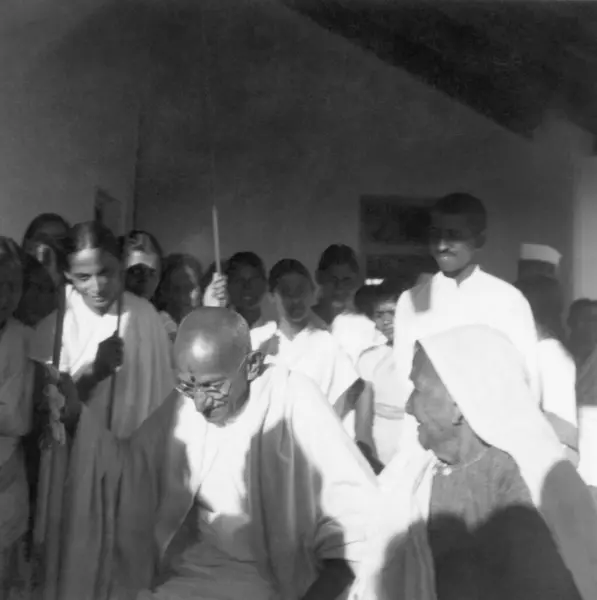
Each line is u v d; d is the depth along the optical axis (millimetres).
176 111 3469
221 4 3465
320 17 3467
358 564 2627
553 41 3383
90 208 3412
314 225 3439
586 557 2240
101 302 3324
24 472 3135
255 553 2752
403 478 2551
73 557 3037
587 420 3227
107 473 3033
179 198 3451
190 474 2777
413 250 3389
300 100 3467
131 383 3299
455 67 3430
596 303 3293
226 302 3400
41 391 3225
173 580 2787
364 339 3332
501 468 2275
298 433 2730
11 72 3412
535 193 3379
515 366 2293
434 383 2293
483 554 2270
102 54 3451
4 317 3252
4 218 3381
